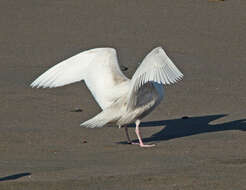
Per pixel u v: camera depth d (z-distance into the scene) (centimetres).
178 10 2709
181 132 1460
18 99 1728
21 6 2791
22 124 1510
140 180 1043
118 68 1352
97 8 2762
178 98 1767
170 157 1219
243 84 1900
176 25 2531
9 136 1398
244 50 2258
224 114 1617
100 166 1148
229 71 2031
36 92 1802
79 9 2755
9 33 2466
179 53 2216
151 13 2678
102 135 1437
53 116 1590
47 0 2883
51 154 1258
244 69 2053
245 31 2456
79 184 1025
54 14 2691
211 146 1308
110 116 1305
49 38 2409
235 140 1356
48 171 1112
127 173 1091
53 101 1725
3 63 2119
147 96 1325
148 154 1254
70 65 1351
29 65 2097
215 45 2308
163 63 1188
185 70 2038
